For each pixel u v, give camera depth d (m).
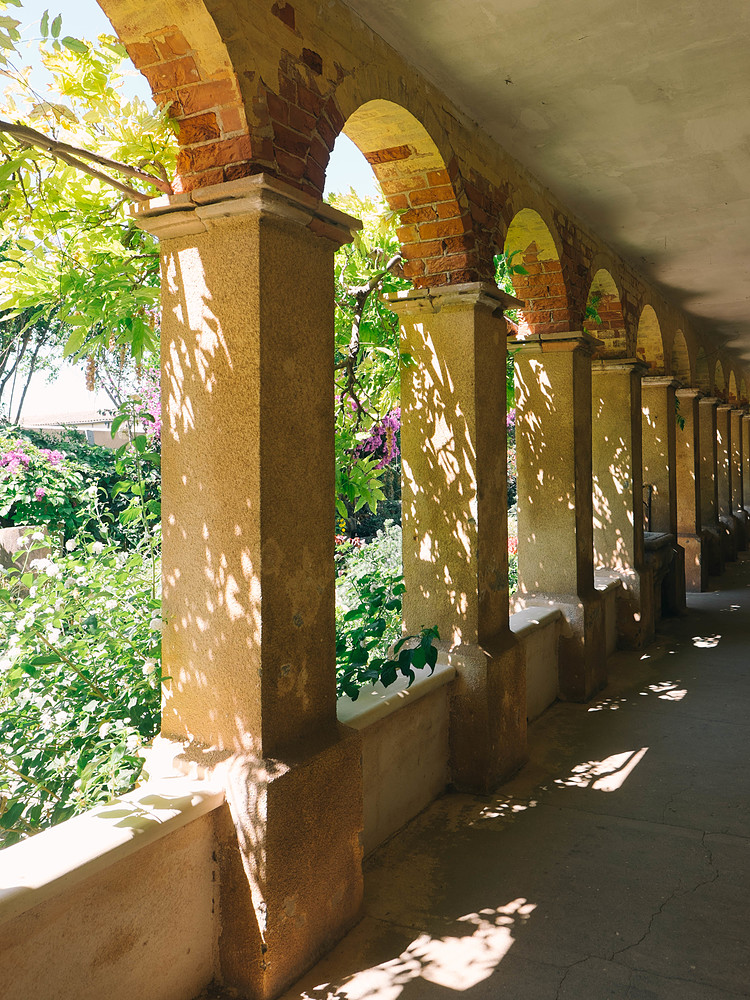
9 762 2.68
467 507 3.98
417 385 4.09
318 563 2.70
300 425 2.60
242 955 2.46
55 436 9.80
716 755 4.47
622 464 7.07
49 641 3.00
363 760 3.30
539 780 4.16
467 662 3.96
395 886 3.10
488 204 4.23
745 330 11.16
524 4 3.09
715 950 2.67
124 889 2.17
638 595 7.00
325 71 2.81
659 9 3.16
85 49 2.25
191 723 2.61
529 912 2.91
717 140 4.43
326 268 2.72
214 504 2.52
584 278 5.86
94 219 3.08
